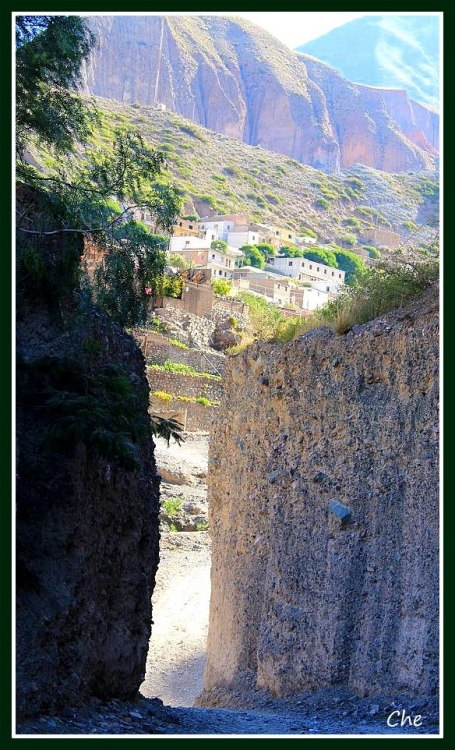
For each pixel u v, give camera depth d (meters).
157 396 50.56
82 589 11.52
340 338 16.92
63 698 10.83
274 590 17.59
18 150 14.66
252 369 20.03
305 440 17.52
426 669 13.98
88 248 15.46
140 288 15.47
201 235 133.12
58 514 11.39
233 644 19.45
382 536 15.36
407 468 15.13
